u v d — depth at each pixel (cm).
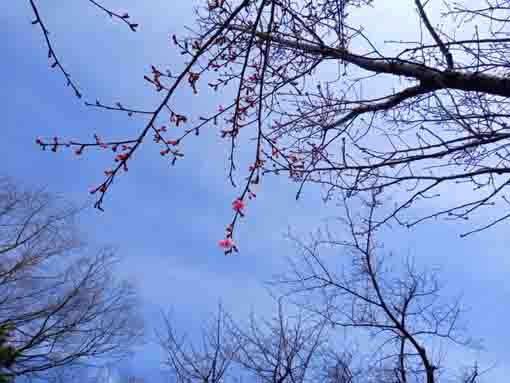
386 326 853
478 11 398
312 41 380
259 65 354
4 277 1310
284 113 420
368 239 769
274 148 315
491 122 371
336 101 421
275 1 290
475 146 373
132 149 265
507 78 369
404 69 411
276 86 388
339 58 398
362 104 438
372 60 400
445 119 383
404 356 836
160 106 266
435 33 392
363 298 880
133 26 247
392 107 425
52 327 1303
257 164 293
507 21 387
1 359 1162
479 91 381
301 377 915
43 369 1245
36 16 236
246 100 379
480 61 366
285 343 929
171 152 283
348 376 887
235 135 308
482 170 368
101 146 266
